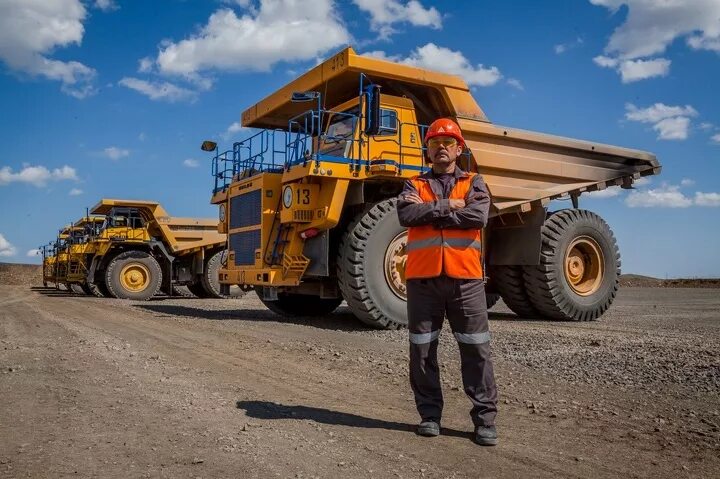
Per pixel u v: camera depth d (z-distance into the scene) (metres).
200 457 2.88
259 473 2.68
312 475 2.68
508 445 3.16
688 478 2.71
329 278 9.34
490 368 3.28
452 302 3.32
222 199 10.43
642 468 2.83
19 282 35.31
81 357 5.66
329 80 8.77
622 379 4.71
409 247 3.46
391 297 8.39
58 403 3.89
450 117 9.21
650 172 11.23
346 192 8.41
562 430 3.43
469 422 3.61
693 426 3.49
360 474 2.70
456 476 2.71
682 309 12.48
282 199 8.73
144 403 3.91
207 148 10.79
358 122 8.37
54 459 2.84
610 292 10.30
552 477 2.71
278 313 10.73
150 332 7.79
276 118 10.67
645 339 6.98
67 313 11.17
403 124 8.77
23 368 5.09
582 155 10.31
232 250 9.98
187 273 19.22
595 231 10.19
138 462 2.80
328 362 5.55
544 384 4.58
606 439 3.26
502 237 10.04
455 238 3.33
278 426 3.44
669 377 4.76
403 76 8.57
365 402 4.08
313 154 8.10
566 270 9.90
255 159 9.91
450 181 3.43
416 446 3.13
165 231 18.36
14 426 3.38
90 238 19.14
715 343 6.59
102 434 3.23
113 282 17.58
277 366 5.36
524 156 9.67
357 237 8.25
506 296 10.41
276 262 8.90
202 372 5.05
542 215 9.62
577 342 6.72
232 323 8.99
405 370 5.17
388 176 8.48
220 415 3.65
